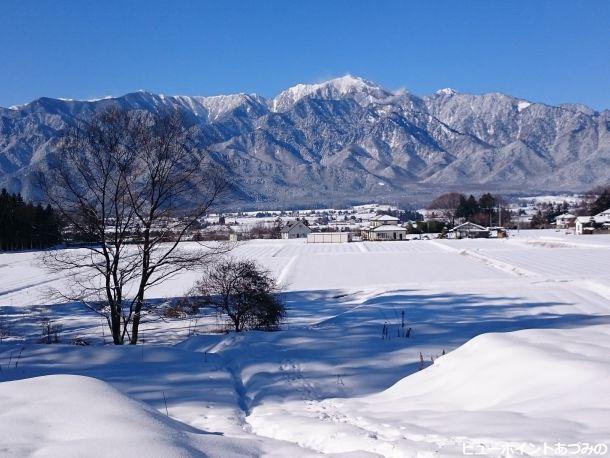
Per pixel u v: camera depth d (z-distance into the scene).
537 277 42.62
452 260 64.25
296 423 7.07
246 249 90.62
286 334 16.38
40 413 6.34
